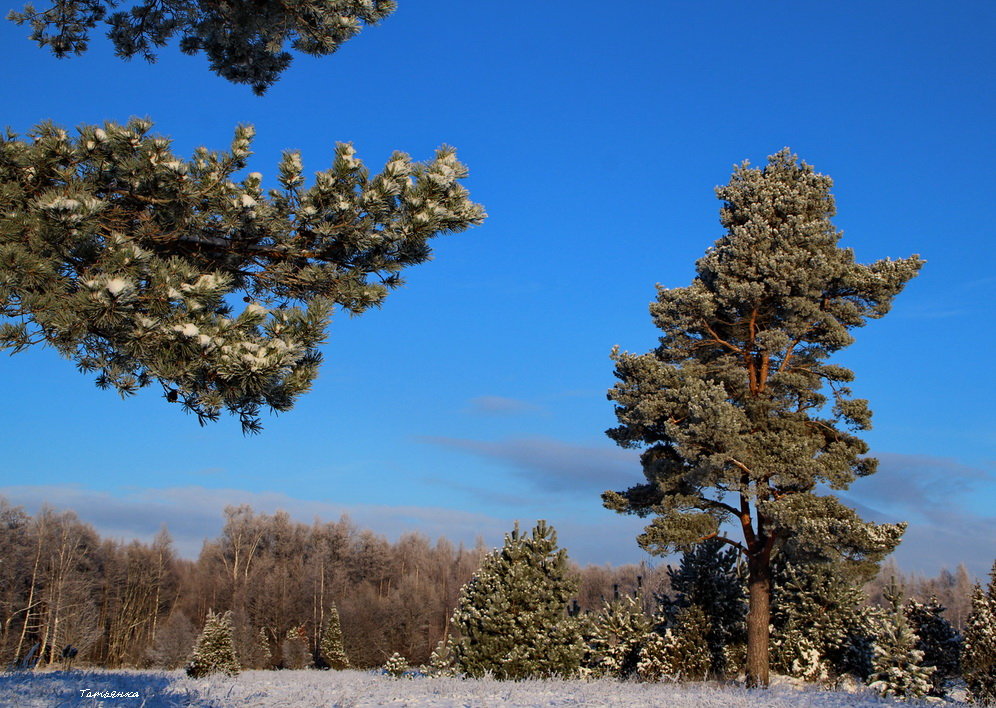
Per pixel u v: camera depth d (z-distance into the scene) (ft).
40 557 187.93
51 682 42.47
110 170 24.95
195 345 21.71
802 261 70.03
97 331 21.83
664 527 67.05
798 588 77.20
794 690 64.08
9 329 20.43
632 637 76.54
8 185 22.81
